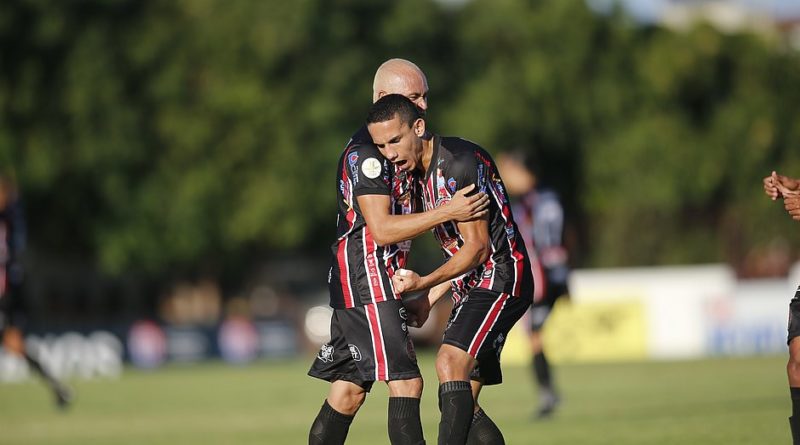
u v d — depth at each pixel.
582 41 148.12
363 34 139.50
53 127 124.88
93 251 136.38
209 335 111.94
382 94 24.89
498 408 47.97
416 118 23.30
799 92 157.75
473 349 23.47
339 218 24.80
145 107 132.12
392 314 24.00
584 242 155.62
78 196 127.75
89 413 52.97
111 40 128.75
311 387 65.94
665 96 152.75
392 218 23.34
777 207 152.38
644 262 148.12
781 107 155.62
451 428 22.88
